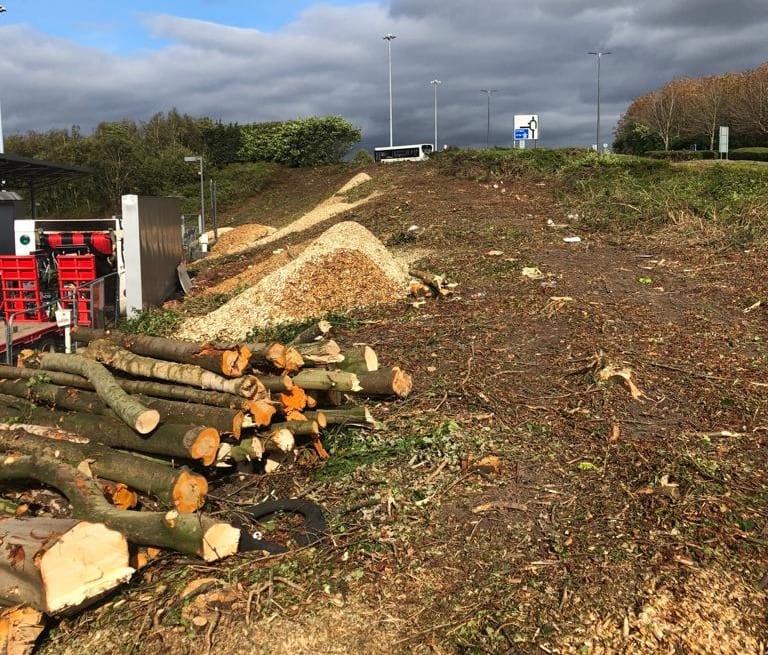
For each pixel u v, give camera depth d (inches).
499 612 123.4
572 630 118.8
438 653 115.0
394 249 509.7
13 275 390.6
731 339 268.1
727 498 156.5
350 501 164.4
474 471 173.2
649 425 198.4
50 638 123.9
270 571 136.7
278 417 191.8
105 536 125.9
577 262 413.4
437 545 143.6
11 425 187.3
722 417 201.6
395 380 213.0
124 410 170.2
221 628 122.0
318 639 118.6
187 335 364.8
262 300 373.7
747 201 515.2
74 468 155.3
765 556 136.6
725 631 117.8
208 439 165.6
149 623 124.9
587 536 144.6
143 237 442.9
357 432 198.2
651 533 144.2
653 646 114.8
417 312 333.7
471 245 486.6
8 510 153.9
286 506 163.8
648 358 249.0
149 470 156.3
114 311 425.1
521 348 266.2
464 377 238.5
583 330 280.5
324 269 374.3
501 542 143.9
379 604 126.6
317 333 271.6
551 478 169.6
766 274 363.6
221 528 134.9
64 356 204.5
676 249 442.3
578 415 206.1
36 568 118.0
